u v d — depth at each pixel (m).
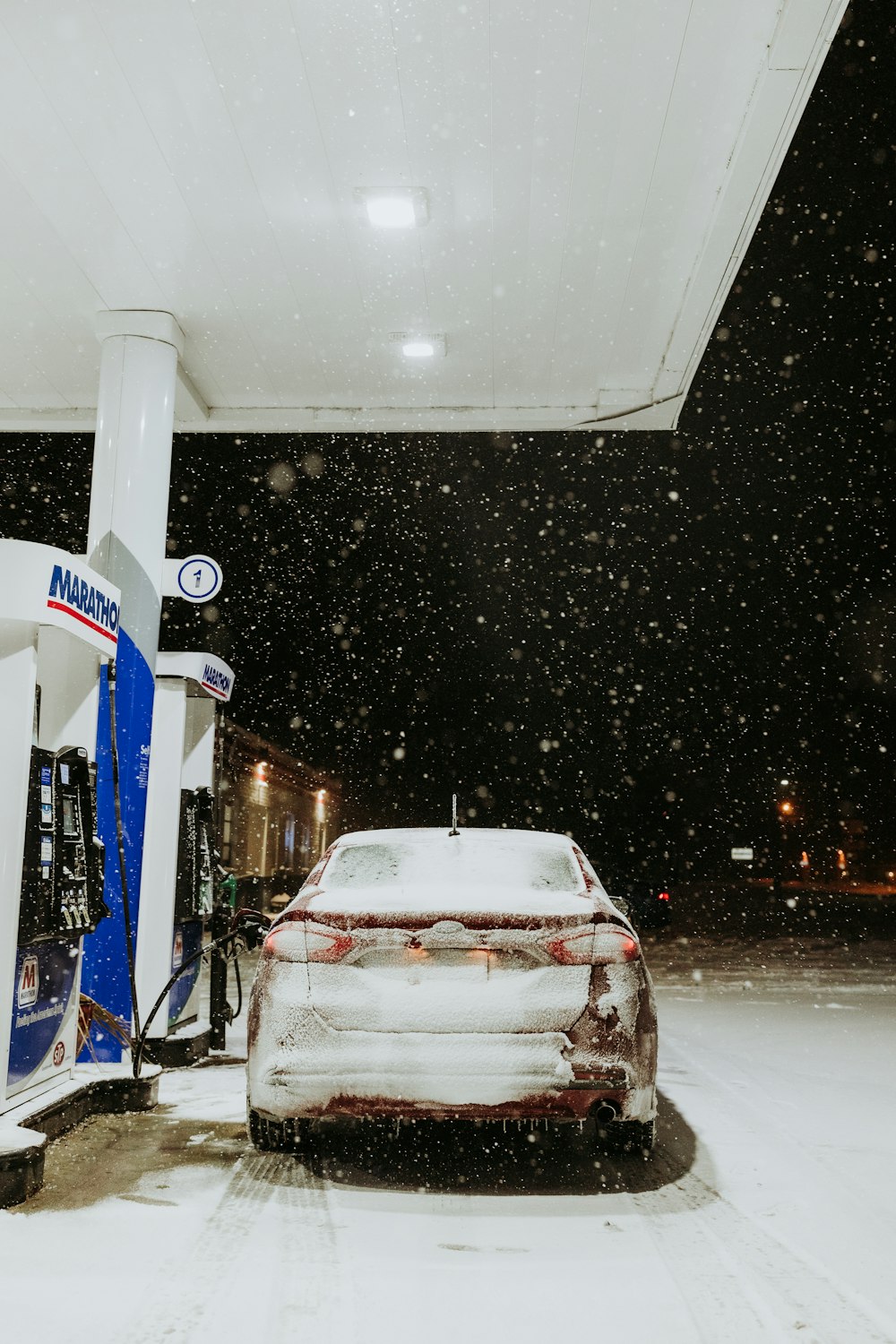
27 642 4.52
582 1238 3.69
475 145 6.21
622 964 4.24
